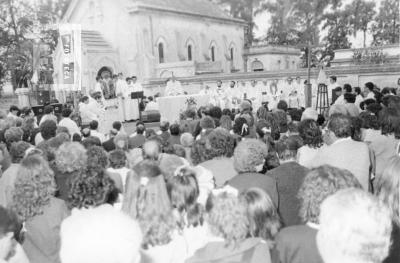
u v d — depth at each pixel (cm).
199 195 371
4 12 3866
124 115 2253
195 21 4228
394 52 3088
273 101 2461
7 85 3831
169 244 314
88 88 3469
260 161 422
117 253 223
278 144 530
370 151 537
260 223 309
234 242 268
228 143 493
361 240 194
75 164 449
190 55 4194
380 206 205
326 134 598
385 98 1045
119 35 3744
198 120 1085
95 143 706
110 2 3769
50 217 353
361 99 1597
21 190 356
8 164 683
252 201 310
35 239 351
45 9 4116
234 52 4781
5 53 3809
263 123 769
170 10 3878
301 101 2441
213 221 270
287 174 423
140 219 312
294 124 680
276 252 292
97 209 251
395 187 314
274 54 4700
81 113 1723
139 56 3662
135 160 605
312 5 5147
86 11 3931
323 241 207
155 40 3781
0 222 280
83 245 222
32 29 3969
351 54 3225
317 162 492
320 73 2069
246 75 2889
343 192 213
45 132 787
